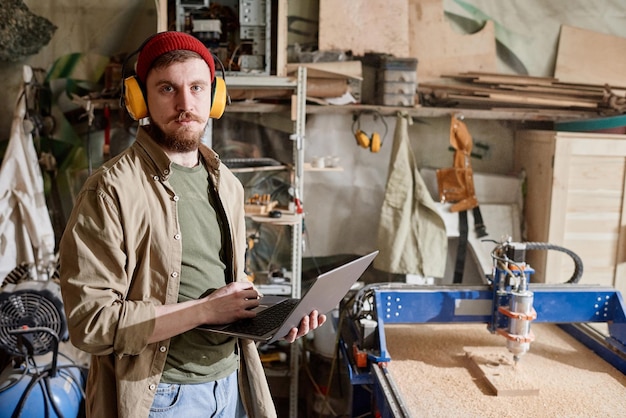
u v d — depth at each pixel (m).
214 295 1.26
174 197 1.28
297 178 2.54
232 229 1.40
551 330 2.33
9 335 2.14
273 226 2.92
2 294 2.12
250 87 2.49
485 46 2.83
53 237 2.58
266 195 2.67
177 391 1.30
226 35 2.63
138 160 1.27
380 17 2.72
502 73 2.87
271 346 2.88
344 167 2.92
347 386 2.73
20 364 2.27
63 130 2.78
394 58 2.66
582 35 2.85
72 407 2.18
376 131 2.90
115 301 1.17
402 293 2.04
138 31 2.74
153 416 1.28
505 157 2.97
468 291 2.05
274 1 2.57
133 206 1.21
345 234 2.97
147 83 1.26
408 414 1.54
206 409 1.35
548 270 2.63
